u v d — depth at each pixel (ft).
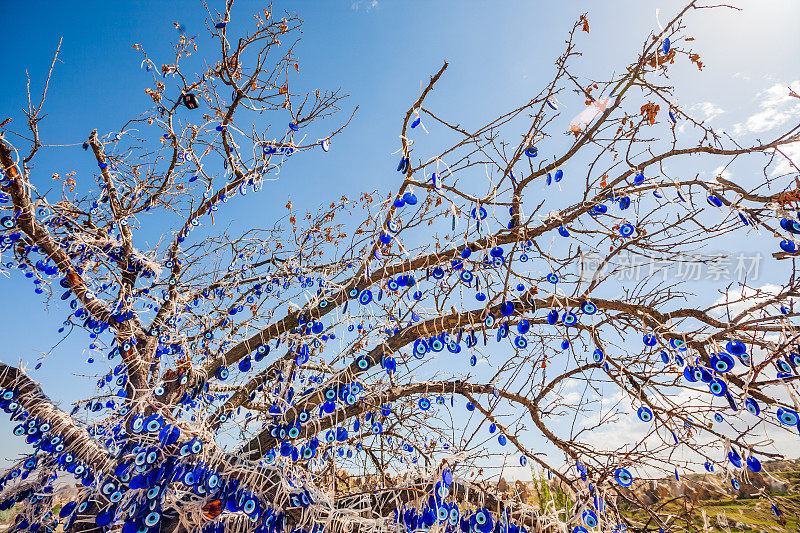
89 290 15.10
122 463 11.52
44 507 12.92
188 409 13.78
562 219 12.30
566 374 13.79
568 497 12.56
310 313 14.23
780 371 9.04
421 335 13.46
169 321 16.10
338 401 12.67
